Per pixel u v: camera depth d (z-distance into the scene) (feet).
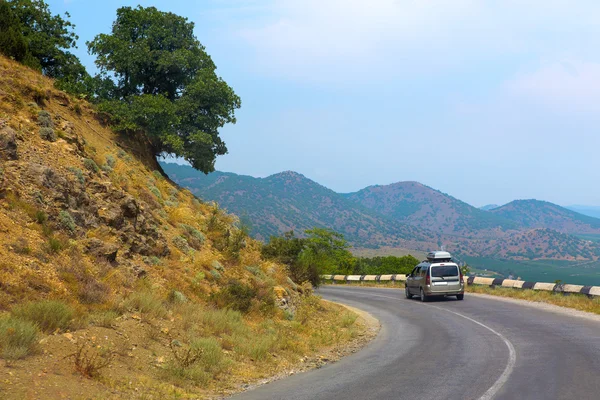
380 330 58.34
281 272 78.28
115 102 93.81
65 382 24.22
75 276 38.11
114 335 32.71
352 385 29.58
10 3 93.15
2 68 69.31
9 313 29.45
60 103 78.18
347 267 213.05
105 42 97.45
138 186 66.49
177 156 99.19
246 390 29.60
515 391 26.32
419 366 34.78
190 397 26.89
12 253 35.76
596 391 25.81
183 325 39.83
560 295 77.92
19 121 54.54
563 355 36.06
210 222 75.05
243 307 52.70
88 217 48.11
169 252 56.08
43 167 46.34
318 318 67.82
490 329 52.06
